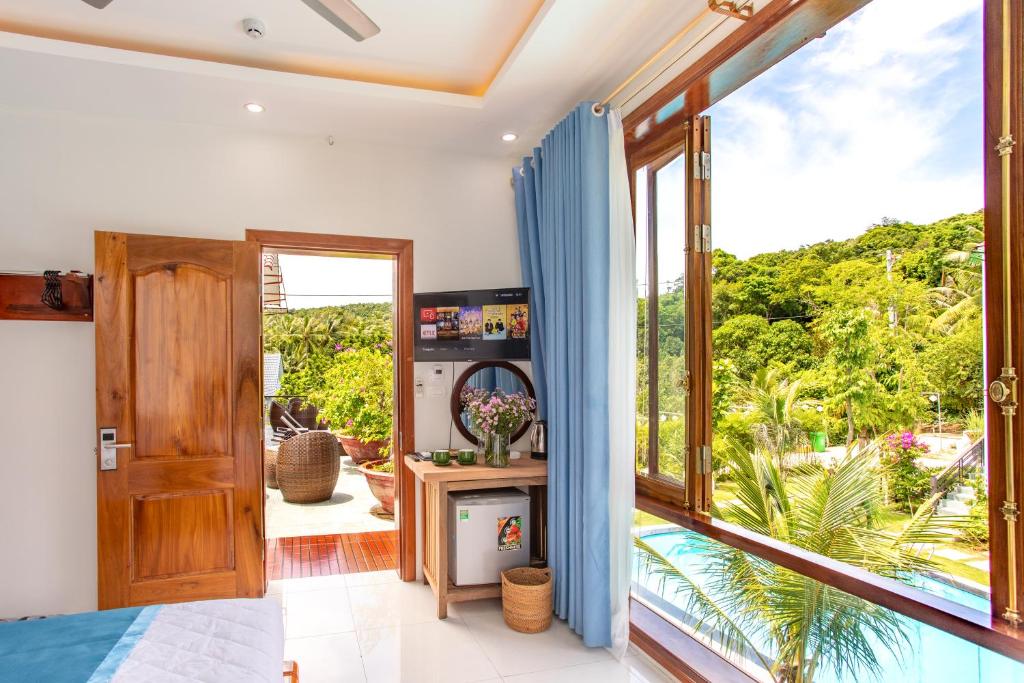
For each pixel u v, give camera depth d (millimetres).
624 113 2926
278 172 3555
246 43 2752
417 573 3789
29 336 3131
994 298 1409
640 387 3043
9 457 3094
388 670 2648
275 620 1838
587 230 2850
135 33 2660
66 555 3148
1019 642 1301
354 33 1906
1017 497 1362
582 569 2920
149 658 1526
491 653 2811
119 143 3297
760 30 2027
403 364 3787
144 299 3158
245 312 3332
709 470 2592
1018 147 1360
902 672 2164
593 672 2637
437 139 3664
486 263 3951
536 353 3639
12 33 2531
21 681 1396
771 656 2658
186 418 3215
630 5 2234
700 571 3000
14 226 3137
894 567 2592
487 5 2455
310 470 5852
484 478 3223
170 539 3162
